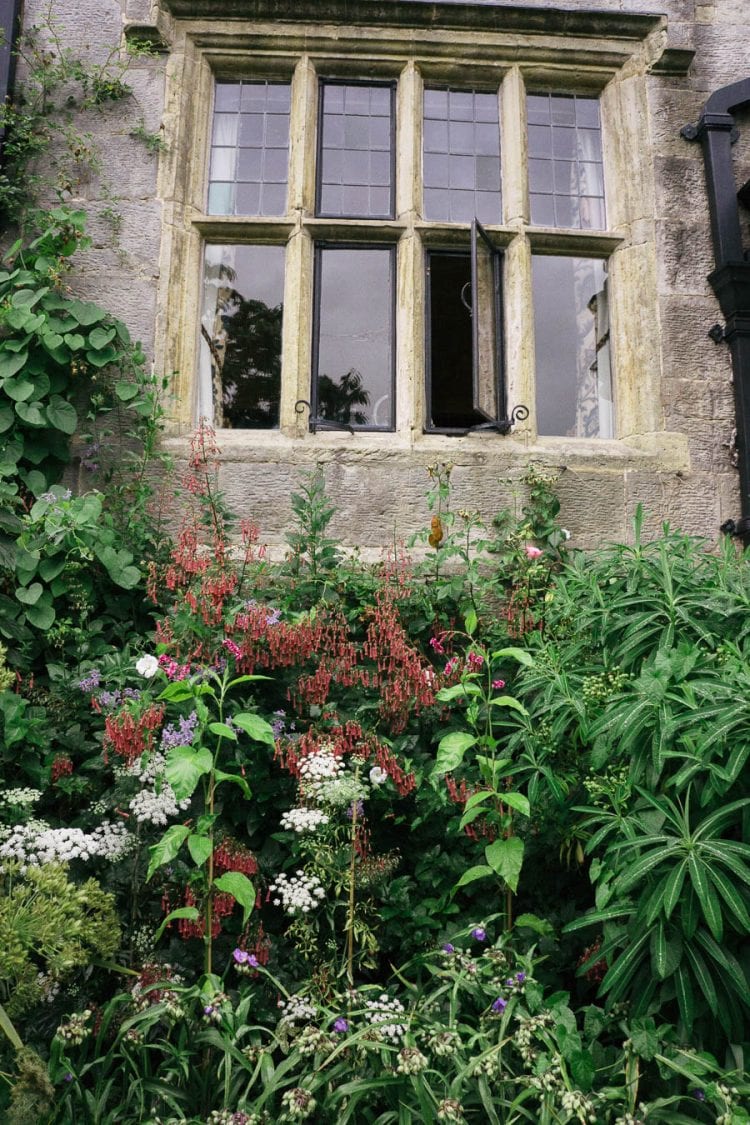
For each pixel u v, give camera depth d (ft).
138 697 8.98
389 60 13.80
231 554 10.90
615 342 13.41
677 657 7.40
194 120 13.53
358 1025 6.64
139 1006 7.25
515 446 12.73
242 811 9.20
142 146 13.15
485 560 11.50
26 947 6.75
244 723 7.74
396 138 13.94
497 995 7.04
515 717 8.94
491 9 13.44
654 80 13.76
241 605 9.42
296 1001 7.20
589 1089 6.24
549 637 10.40
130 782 8.74
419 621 10.85
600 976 7.97
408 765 8.95
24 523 10.79
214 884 7.43
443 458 12.44
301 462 12.32
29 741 9.20
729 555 9.84
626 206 13.53
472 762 9.53
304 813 8.18
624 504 12.44
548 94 14.35
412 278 13.14
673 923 6.59
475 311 12.25
